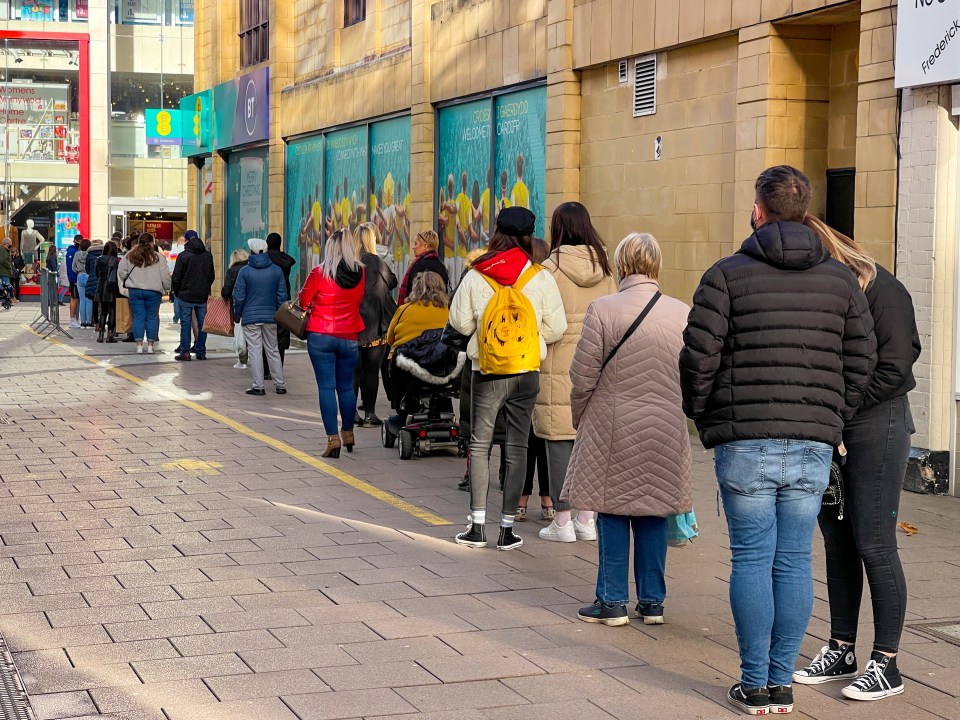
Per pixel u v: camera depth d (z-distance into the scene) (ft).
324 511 27.61
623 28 42.70
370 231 40.40
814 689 16.97
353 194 68.59
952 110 29.22
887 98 31.04
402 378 34.14
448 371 33.45
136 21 153.89
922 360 29.96
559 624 19.62
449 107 56.54
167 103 155.02
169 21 154.51
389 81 62.08
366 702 16.07
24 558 23.18
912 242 30.22
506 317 23.85
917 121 30.04
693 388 15.81
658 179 41.68
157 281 66.69
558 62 46.34
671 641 18.85
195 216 104.27
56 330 84.07
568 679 17.11
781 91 35.86
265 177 84.28
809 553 16.16
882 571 16.56
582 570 22.90
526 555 23.98
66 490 29.58
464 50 54.13
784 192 15.94
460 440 34.58
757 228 16.25
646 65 42.01
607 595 19.63
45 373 56.39
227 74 92.32
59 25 147.84
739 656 18.16
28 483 30.40
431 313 34.35
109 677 16.88
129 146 153.99
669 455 19.27
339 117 69.51
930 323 29.73
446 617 19.86
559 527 25.04
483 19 52.37
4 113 146.51
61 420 41.22
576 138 46.29
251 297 48.42
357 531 25.72
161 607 20.17
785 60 35.83
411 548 24.38
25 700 15.97
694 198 39.83
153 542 24.52
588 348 19.49
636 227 43.01
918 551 24.38
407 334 34.27
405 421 35.58
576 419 20.08
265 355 52.95
